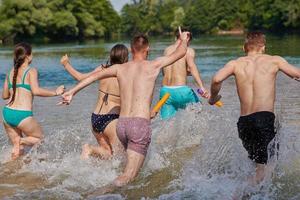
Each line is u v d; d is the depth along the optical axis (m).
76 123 7.39
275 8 59.50
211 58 20.34
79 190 4.56
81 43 45.50
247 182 4.49
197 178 4.79
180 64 6.57
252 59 4.69
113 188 4.49
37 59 22.91
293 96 9.19
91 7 64.25
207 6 85.50
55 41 54.31
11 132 5.79
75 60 21.64
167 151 5.79
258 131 4.46
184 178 4.79
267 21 62.25
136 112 4.69
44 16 52.25
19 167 5.38
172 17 96.94
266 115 4.46
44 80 14.30
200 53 23.97
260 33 4.82
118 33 72.81
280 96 9.25
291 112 7.56
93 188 4.61
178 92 6.48
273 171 4.58
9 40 52.28
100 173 5.02
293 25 56.34
